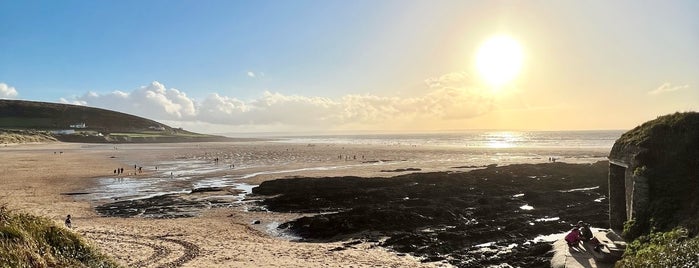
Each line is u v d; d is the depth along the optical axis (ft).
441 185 149.59
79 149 430.20
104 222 104.27
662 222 57.26
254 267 66.08
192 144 621.72
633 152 66.13
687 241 46.60
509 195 138.51
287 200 130.11
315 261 70.85
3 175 195.72
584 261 60.03
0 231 35.91
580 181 161.99
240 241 86.02
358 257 74.43
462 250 80.69
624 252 58.59
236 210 122.11
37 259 37.60
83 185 172.86
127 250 74.49
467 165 242.17
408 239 84.58
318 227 95.81
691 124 64.39
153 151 411.95
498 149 396.78
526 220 103.30
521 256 73.10
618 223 72.64
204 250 76.43
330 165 255.50
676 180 60.13
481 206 117.80
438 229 96.63
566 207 119.03
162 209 123.44
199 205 129.70
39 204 127.54
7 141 495.00
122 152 389.80
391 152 372.38
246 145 574.56
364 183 157.17
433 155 330.95
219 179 193.77
